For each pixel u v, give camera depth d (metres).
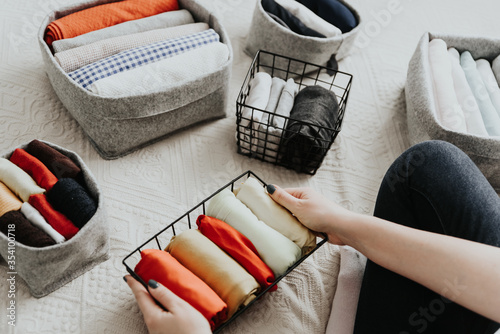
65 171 0.76
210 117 1.08
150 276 0.66
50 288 0.77
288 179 1.02
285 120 0.89
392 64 1.32
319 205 0.69
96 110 0.85
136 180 0.96
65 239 0.70
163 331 0.59
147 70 0.89
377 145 1.12
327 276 0.86
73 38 0.95
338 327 0.75
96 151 0.99
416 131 1.02
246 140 1.00
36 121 1.02
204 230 0.72
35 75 1.10
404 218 0.70
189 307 0.60
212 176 1.00
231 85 1.19
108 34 0.98
